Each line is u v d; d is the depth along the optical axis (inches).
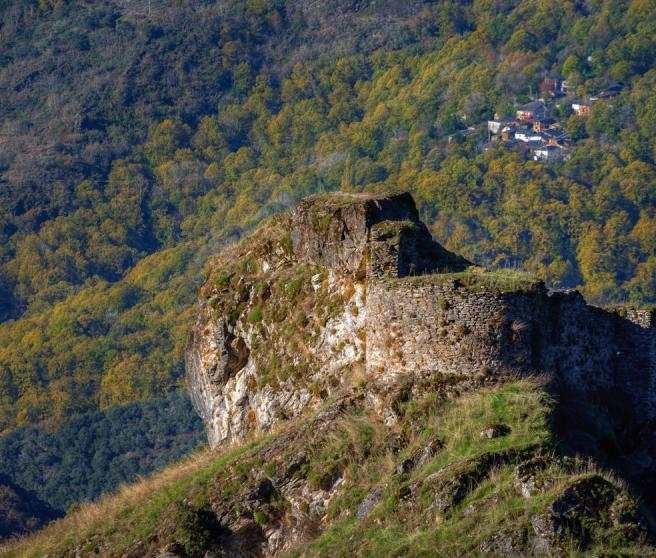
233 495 3496.6
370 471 3280.0
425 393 3346.5
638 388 3582.7
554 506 2714.1
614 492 2758.4
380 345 3511.3
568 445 3152.1
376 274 3614.7
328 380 3799.2
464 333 3336.6
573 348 3503.9
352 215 3875.5
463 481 2938.0
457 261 3752.5
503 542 2716.5
